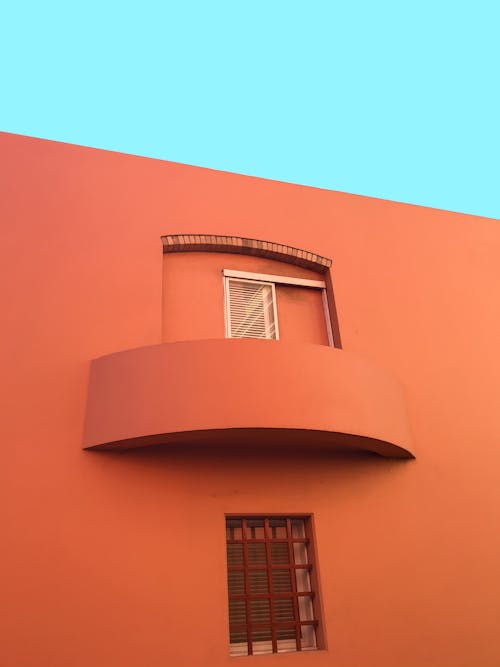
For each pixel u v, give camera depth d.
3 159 6.63
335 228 7.88
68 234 6.45
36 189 6.59
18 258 6.13
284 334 7.15
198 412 5.21
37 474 5.23
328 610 5.54
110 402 5.49
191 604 5.15
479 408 7.36
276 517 5.90
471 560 6.36
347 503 6.11
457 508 6.59
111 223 6.70
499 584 6.35
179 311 6.73
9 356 5.64
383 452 6.34
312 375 5.62
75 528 5.12
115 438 5.30
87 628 4.80
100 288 6.27
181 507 5.50
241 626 5.43
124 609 4.95
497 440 7.23
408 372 7.20
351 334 7.15
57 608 4.79
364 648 5.49
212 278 7.10
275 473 5.98
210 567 5.36
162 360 5.48
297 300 7.45
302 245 7.52
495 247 8.95
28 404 5.48
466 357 7.66
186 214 7.13
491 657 5.95
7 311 5.84
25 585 4.80
